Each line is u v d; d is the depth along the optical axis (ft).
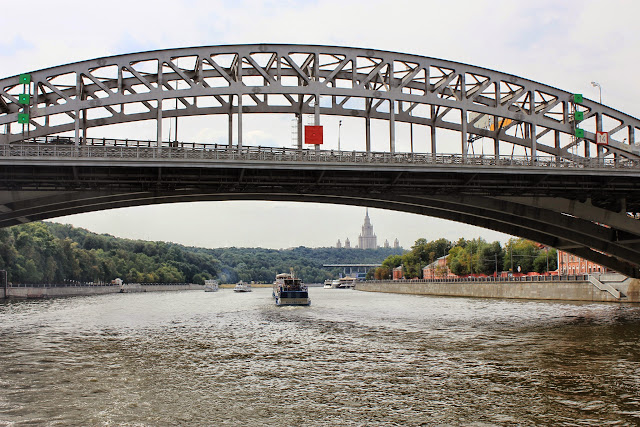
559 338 136.98
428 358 108.78
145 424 66.44
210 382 88.22
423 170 156.97
